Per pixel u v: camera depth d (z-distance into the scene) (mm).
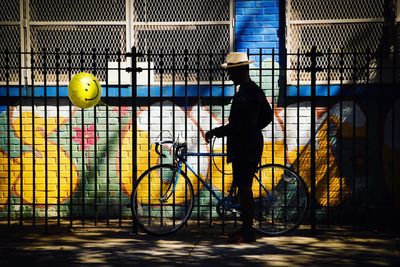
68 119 7699
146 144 7707
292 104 7578
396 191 7457
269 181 7559
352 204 7398
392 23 7480
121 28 7793
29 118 7715
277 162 7617
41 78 7812
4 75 7781
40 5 7812
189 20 7742
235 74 6242
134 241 6363
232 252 5832
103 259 5535
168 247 6066
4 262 5414
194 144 7680
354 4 7551
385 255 5703
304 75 7598
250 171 6207
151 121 7707
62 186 7766
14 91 7734
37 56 7816
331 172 7555
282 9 7578
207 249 5969
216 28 7715
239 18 7621
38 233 6770
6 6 7809
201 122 7680
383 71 7484
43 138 7727
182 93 7629
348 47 7570
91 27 7801
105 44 7809
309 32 7613
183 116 7660
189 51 7750
